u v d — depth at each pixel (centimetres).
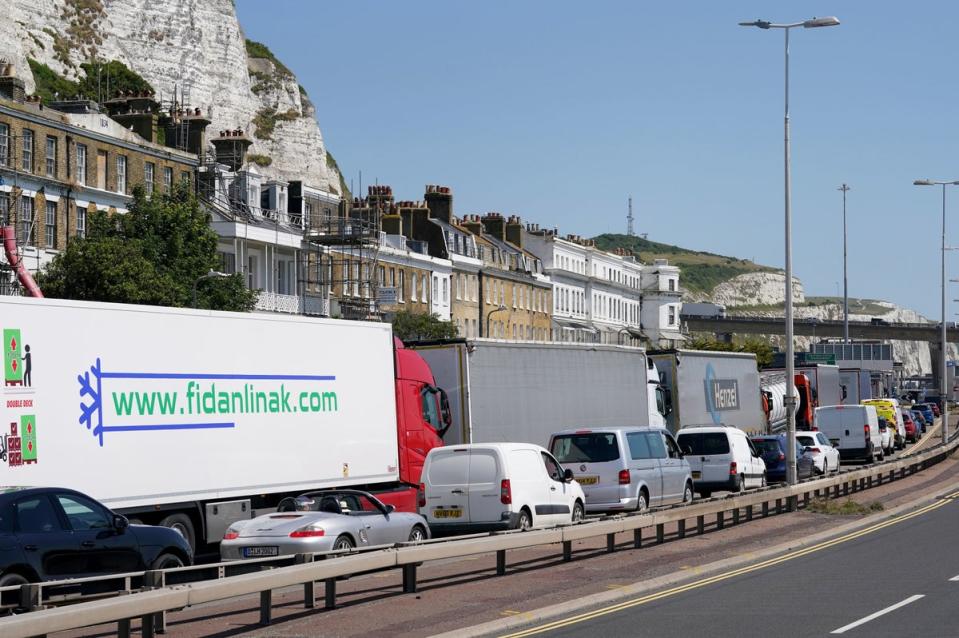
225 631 1786
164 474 2586
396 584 2339
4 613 1828
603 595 2077
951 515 3819
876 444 6762
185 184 6744
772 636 1675
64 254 6150
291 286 8756
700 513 3120
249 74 17712
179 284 6281
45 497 2003
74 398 2403
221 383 2752
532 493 3042
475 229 12450
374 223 9919
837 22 4462
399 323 9300
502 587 2239
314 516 2386
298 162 17700
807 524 3488
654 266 17700
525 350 4053
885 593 2097
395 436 3306
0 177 6531
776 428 6694
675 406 5128
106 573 2053
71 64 14500
